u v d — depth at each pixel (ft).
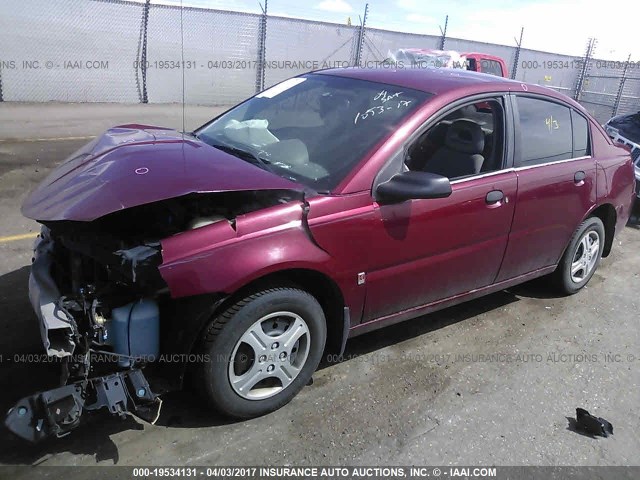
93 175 9.04
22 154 25.00
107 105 41.16
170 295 7.96
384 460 8.78
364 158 9.87
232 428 9.15
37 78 39.14
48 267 9.26
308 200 9.18
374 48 53.01
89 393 7.92
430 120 10.63
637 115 26.35
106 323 8.13
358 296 9.96
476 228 11.32
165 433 8.90
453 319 13.53
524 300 14.92
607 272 17.58
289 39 48.67
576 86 64.54
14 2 36.86
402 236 10.13
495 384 11.00
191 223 8.55
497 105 11.92
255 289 8.73
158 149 9.95
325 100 11.88
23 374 9.72
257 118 12.39
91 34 40.42
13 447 8.29
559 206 13.14
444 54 43.42
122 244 8.25
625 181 15.35
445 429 9.61
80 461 8.18
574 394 10.94
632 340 13.28
